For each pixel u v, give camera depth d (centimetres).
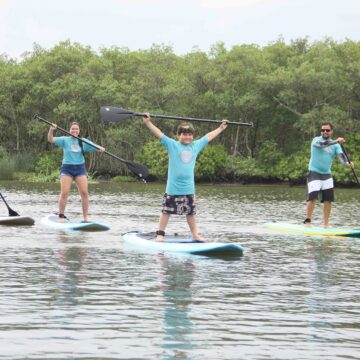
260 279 1277
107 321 945
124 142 8531
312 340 866
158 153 7725
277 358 791
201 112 8500
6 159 8212
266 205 3641
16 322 930
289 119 8131
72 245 1725
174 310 1014
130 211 3002
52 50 9450
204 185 7500
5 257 1505
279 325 936
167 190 1719
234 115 8381
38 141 9569
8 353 794
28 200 3791
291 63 8094
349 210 3288
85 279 1248
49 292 1127
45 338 857
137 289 1163
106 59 9294
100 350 812
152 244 1694
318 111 7588
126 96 8556
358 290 1180
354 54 7944
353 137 7569
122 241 1822
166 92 8212
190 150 1708
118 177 8238
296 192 5466
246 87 8194
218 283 1230
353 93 7900
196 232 1725
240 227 2306
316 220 2673
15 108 9388
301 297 1117
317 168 2178
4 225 2228
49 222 2223
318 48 8275
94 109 8731
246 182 7869
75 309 1011
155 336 875
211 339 864
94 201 3781
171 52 9319
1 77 9175
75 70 9131
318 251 1686
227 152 8569
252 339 867
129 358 785
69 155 2198
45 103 9131
